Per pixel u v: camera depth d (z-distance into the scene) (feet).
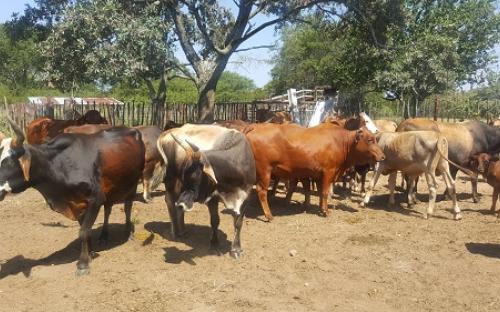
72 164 21.31
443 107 72.08
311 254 24.04
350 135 31.40
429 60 55.83
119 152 23.25
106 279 20.72
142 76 51.93
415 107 62.95
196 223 29.22
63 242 25.54
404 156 31.89
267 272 21.68
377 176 33.68
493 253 24.47
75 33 47.50
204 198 21.88
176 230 26.04
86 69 50.49
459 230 28.53
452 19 66.28
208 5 62.08
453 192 31.17
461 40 77.56
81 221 21.88
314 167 30.40
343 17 65.16
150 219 30.17
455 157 36.47
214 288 19.95
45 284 20.27
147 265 22.36
